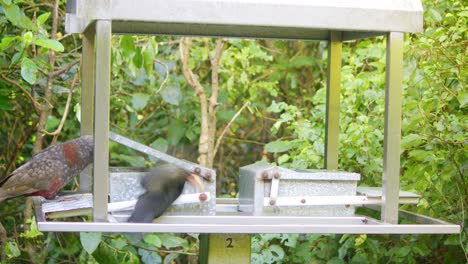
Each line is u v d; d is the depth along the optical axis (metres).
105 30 3.00
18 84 4.57
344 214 3.43
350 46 5.94
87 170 3.86
